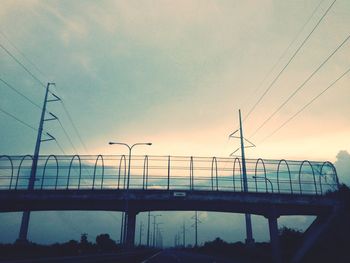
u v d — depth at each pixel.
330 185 56.97
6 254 40.16
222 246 97.25
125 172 56.53
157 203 57.88
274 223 59.09
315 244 46.50
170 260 46.38
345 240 40.44
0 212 64.06
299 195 55.28
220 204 57.59
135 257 41.22
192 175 58.28
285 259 50.62
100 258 24.25
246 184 56.94
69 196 54.12
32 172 55.06
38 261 14.76
